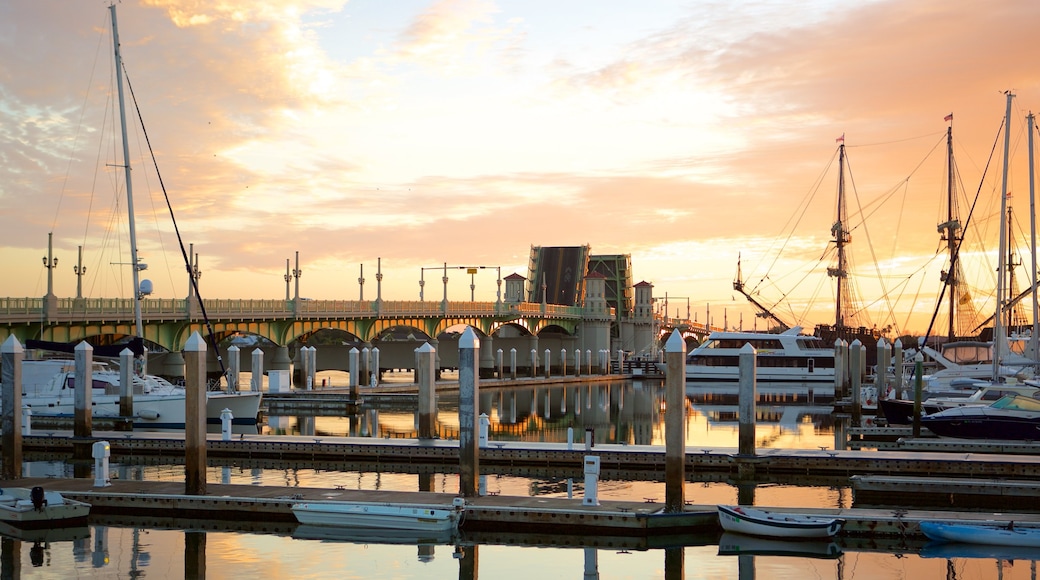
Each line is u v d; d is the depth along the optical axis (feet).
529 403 280.31
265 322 305.94
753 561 91.76
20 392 123.85
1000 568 89.35
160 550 94.84
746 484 130.72
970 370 237.86
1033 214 223.10
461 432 106.83
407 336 555.69
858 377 205.05
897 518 98.07
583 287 572.51
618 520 98.22
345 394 264.11
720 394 333.01
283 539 99.04
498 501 104.22
